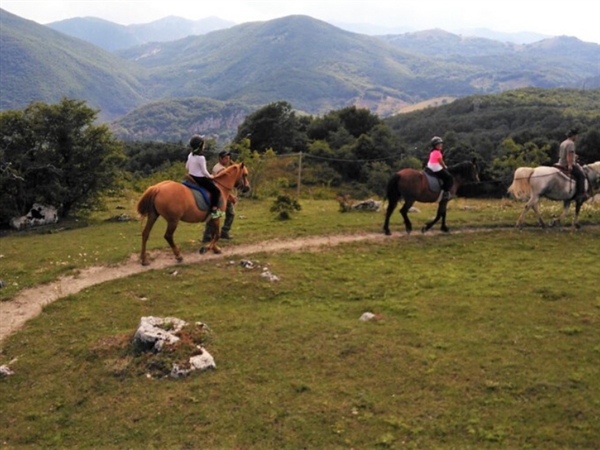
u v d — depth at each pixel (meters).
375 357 7.88
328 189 35.62
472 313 9.44
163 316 9.88
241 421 6.49
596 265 12.09
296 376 7.47
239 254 13.94
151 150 62.66
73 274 12.58
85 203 22.53
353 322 9.33
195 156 12.95
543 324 8.76
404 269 12.52
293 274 12.19
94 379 7.65
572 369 7.20
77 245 15.66
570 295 10.03
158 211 12.53
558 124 59.41
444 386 6.96
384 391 6.95
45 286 11.87
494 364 7.45
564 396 6.58
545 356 7.60
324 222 18.11
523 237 15.00
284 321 9.43
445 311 9.62
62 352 8.56
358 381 7.25
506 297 10.15
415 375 7.29
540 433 5.94
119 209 25.58
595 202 19.86
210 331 8.95
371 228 16.81
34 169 20.39
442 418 6.30
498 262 12.77
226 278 11.93
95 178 22.00
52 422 6.78
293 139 57.72
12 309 10.58
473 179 15.93
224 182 13.71
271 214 20.36
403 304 10.16
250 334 8.90
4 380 7.83
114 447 6.19
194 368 7.64
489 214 18.95
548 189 15.56
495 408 6.44
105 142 22.17
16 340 9.07
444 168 15.30
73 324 9.62
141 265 13.16
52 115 20.92
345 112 63.66
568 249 13.67
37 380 7.79
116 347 8.39
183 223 19.06
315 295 11.01
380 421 6.33
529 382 6.91
